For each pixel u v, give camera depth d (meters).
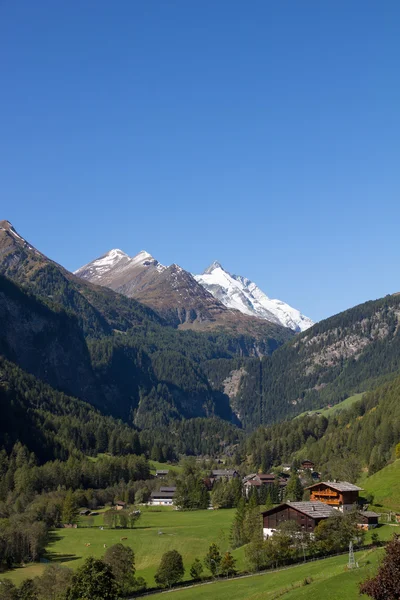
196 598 111.00
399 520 153.62
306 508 145.38
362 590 65.38
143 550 172.25
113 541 185.00
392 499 180.25
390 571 63.16
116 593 96.19
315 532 131.62
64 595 102.44
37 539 168.75
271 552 127.06
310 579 96.62
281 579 108.81
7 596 122.56
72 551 175.50
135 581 130.88
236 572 130.25
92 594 94.38
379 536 134.88
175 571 130.88
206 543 173.88
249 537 151.38
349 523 132.38
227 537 175.38
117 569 128.50
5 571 155.38
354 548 126.31
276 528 141.12
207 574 134.88
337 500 175.62
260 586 109.19
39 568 158.25
